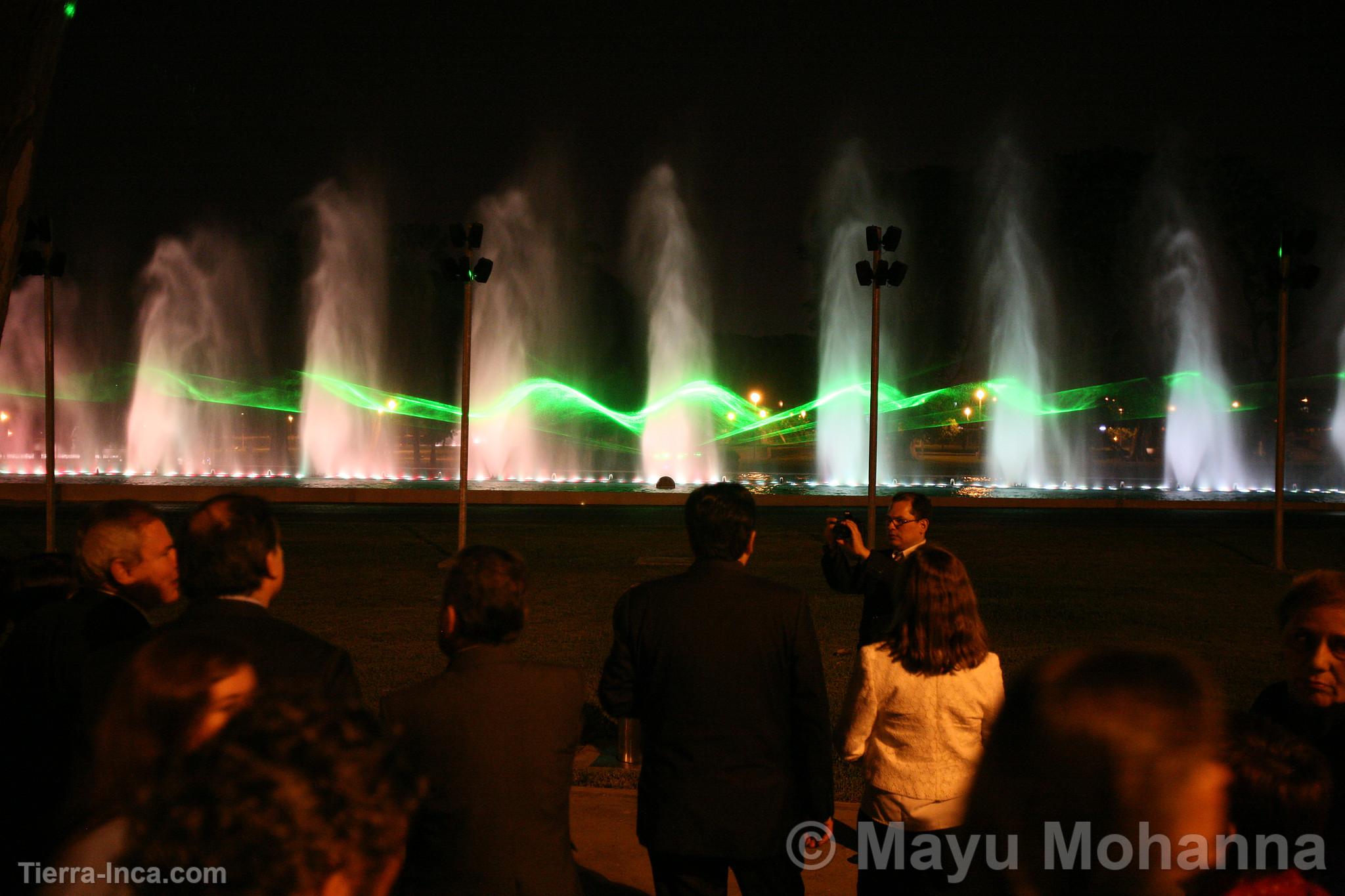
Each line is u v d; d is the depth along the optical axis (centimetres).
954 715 331
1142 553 1752
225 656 174
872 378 1411
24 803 278
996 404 5069
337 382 4759
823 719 337
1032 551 1773
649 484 3712
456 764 262
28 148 495
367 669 867
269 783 112
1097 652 139
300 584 1352
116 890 121
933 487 3794
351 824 113
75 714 280
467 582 279
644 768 340
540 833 268
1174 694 131
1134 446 5688
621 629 344
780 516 2416
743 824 321
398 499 2688
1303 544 1902
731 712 327
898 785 334
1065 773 127
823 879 475
